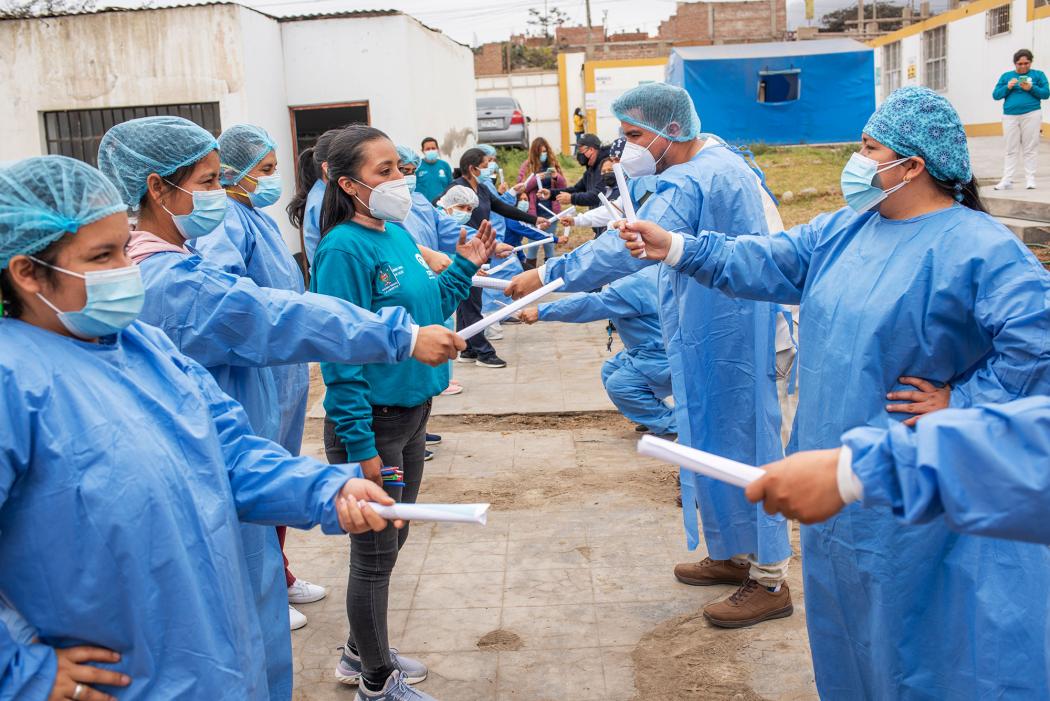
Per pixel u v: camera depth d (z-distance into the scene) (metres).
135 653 1.86
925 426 1.68
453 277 3.54
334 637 4.00
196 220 2.85
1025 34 21.73
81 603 1.82
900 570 2.48
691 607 4.11
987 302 2.38
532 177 9.95
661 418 5.88
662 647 3.79
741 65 22.20
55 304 1.87
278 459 2.16
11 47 11.34
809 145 24.11
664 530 4.91
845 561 2.62
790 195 17.05
